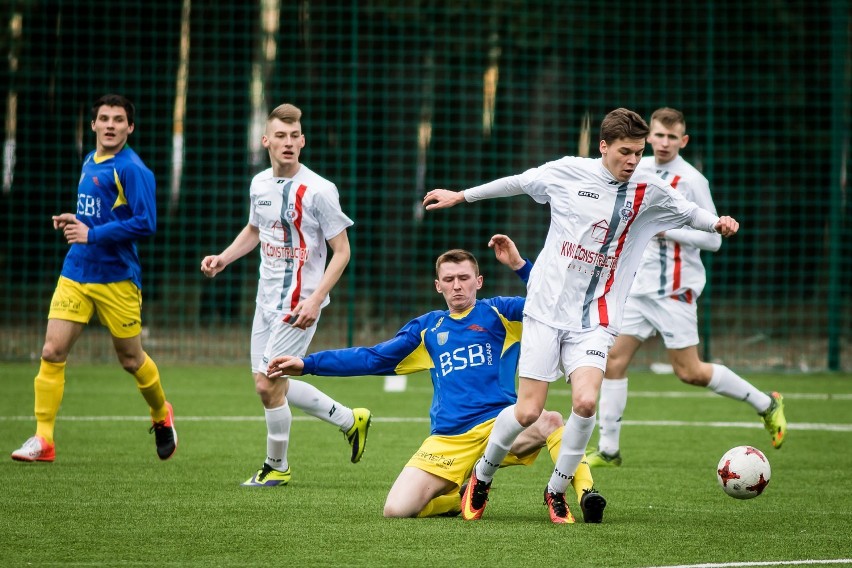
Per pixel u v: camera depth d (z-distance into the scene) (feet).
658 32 217.77
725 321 192.95
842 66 166.30
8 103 204.95
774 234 218.18
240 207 220.23
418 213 224.53
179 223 217.56
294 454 92.94
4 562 53.78
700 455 94.89
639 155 65.21
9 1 207.00
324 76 198.49
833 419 118.21
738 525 64.39
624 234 66.44
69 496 71.82
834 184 168.66
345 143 223.10
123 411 117.70
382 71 220.84
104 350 180.65
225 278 219.00
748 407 128.47
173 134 202.69
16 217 216.74
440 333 68.95
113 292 84.48
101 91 209.87
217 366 168.96
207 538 59.31
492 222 216.95
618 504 72.23
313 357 67.87
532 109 215.72
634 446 100.01
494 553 56.03
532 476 84.07
